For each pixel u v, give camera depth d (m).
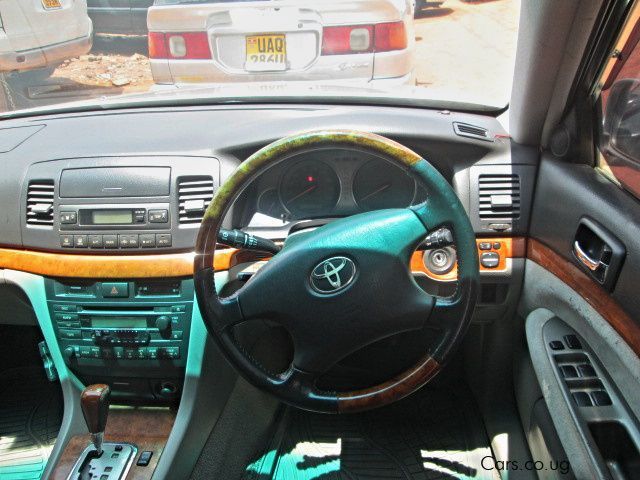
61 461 1.82
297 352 1.52
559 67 1.70
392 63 3.63
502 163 1.94
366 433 2.32
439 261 1.90
